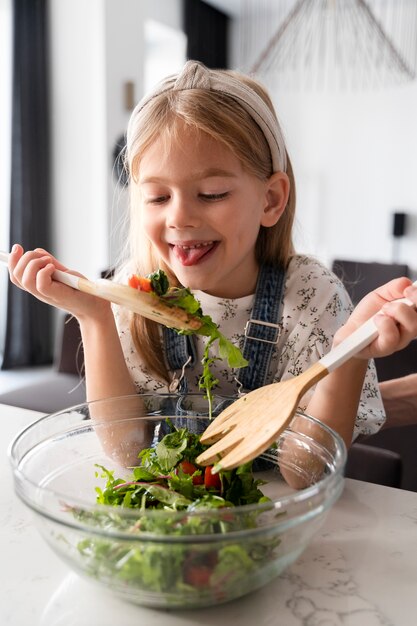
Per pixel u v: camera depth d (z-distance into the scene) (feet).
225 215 2.66
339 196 16.16
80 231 11.68
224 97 2.74
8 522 2.15
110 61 10.94
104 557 1.53
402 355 5.03
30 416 3.09
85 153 11.30
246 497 1.96
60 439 2.22
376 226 15.83
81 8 10.82
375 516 2.21
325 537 2.06
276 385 1.98
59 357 6.62
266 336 3.30
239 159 2.66
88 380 3.02
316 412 2.64
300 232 4.68
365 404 3.17
